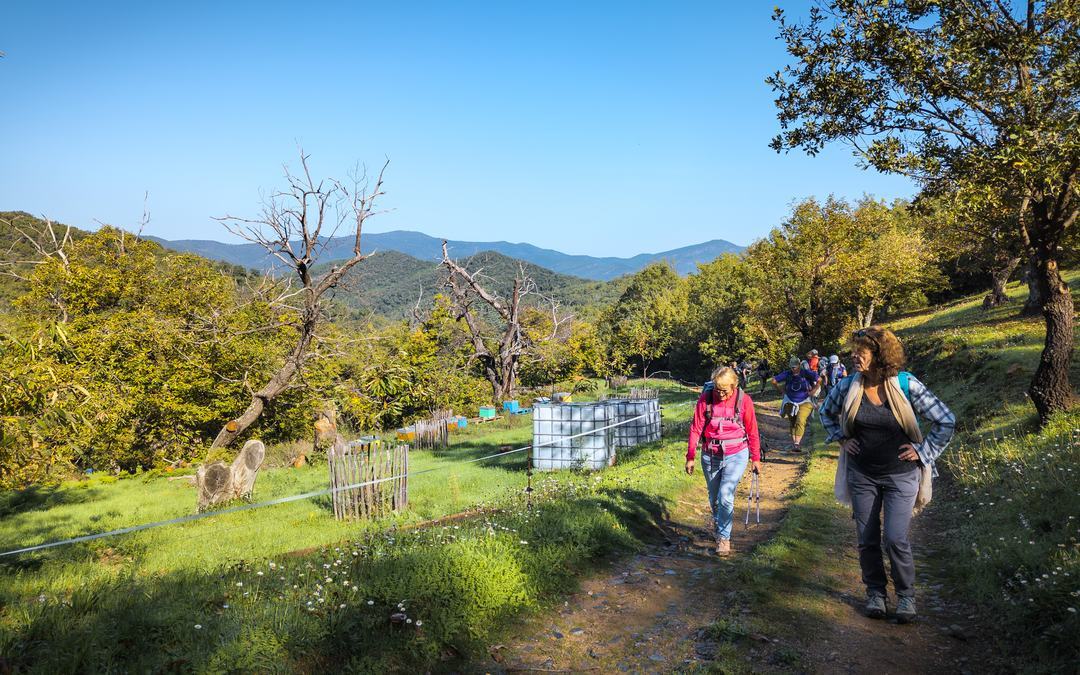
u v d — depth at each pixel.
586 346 48.53
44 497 16.31
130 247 27.30
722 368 7.11
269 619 4.23
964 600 5.05
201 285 28.52
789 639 4.43
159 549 9.24
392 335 32.66
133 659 3.74
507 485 13.02
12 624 4.26
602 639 4.68
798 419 14.60
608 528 7.16
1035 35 9.76
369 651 4.12
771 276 44.16
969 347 20.36
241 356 24.98
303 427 26.23
